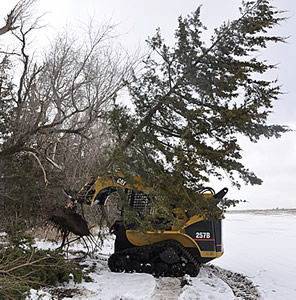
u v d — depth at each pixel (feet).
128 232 32.17
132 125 31.94
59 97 41.22
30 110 40.86
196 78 31.09
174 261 30.60
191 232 31.32
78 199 32.71
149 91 33.55
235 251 49.44
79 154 45.03
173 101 31.27
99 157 41.19
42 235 45.83
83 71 41.70
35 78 42.83
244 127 30.89
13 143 41.63
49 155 43.68
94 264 34.04
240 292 27.84
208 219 30.07
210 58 32.12
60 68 41.11
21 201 38.42
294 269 36.96
